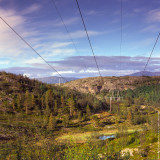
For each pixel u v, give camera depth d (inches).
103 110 6092.5
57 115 4909.0
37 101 5452.8
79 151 579.2
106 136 3464.6
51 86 7440.9
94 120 4813.0
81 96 7066.9
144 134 3100.4
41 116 4571.9
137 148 2511.1
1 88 5841.5
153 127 3272.6
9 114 4352.9
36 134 682.2
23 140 669.9
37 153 611.2
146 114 5487.2
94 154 590.6
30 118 4242.1
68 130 3929.6
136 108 5964.6
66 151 589.0
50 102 5511.8
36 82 7440.9
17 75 7539.4
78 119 4722.0
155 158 2007.9
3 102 4972.9
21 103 5157.5
